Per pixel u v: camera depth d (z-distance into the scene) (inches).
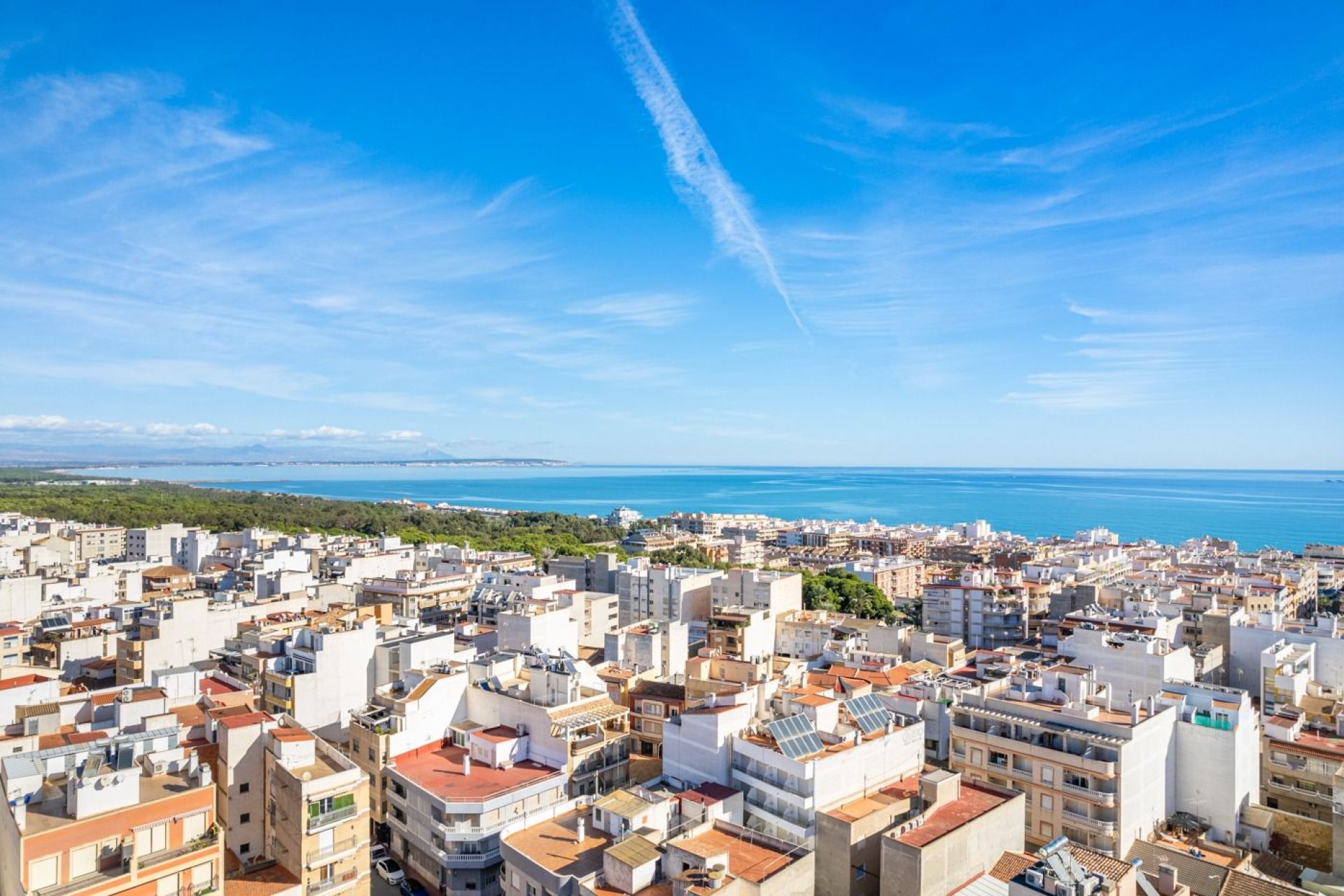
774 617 6624.0
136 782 2304.4
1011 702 3582.7
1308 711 4178.2
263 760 3080.7
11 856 2212.1
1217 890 2792.8
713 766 3164.4
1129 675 4510.3
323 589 7440.9
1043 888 2112.5
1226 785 3380.9
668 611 7711.6
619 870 2443.4
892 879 2551.7
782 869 2445.9
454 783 3462.1
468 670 4195.4
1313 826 3447.3
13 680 3617.1
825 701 3334.2
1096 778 3149.6
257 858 3046.3
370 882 2982.3
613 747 3757.4
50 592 6958.7
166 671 3533.5
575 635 5954.7
